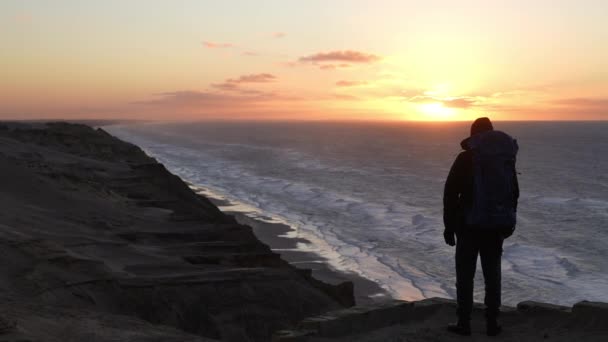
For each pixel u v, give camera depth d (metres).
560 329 6.26
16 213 19.30
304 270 19.55
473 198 5.84
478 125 6.06
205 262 18.91
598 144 170.12
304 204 49.03
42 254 13.81
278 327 15.00
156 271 16.47
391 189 61.97
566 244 34.25
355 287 24.22
